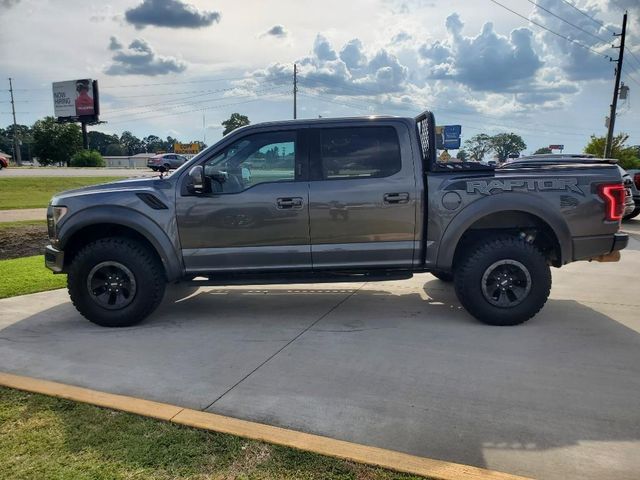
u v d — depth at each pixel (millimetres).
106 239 4941
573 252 4883
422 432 2945
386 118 4875
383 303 5773
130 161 110375
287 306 5703
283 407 3264
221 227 4867
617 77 28938
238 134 4898
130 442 2852
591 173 4840
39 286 6637
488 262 4781
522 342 4434
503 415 3135
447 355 4137
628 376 3699
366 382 3631
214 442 2840
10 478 2535
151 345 4469
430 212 4844
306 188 4836
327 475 2537
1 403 3334
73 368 3953
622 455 2701
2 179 27188
